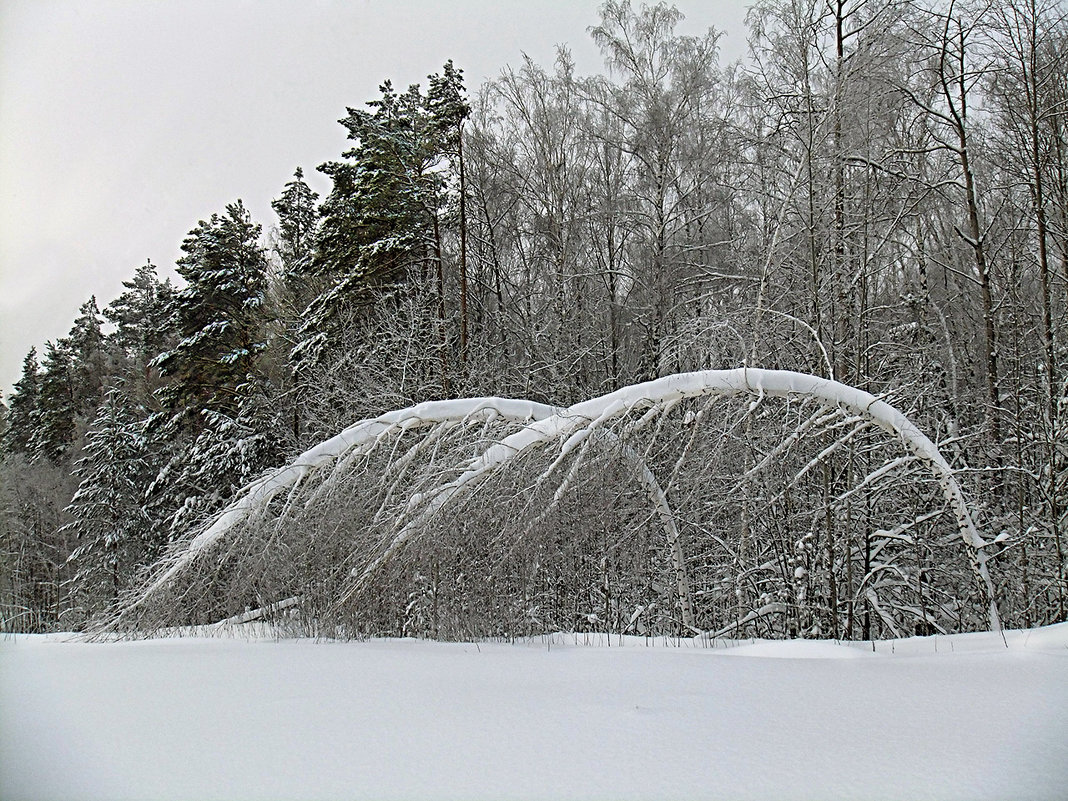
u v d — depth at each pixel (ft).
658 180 84.84
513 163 94.99
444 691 19.65
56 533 116.16
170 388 104.17
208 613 45.91
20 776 12.69
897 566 46.01
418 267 87.51
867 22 49.57
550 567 41.78
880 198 50.26
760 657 26.40
